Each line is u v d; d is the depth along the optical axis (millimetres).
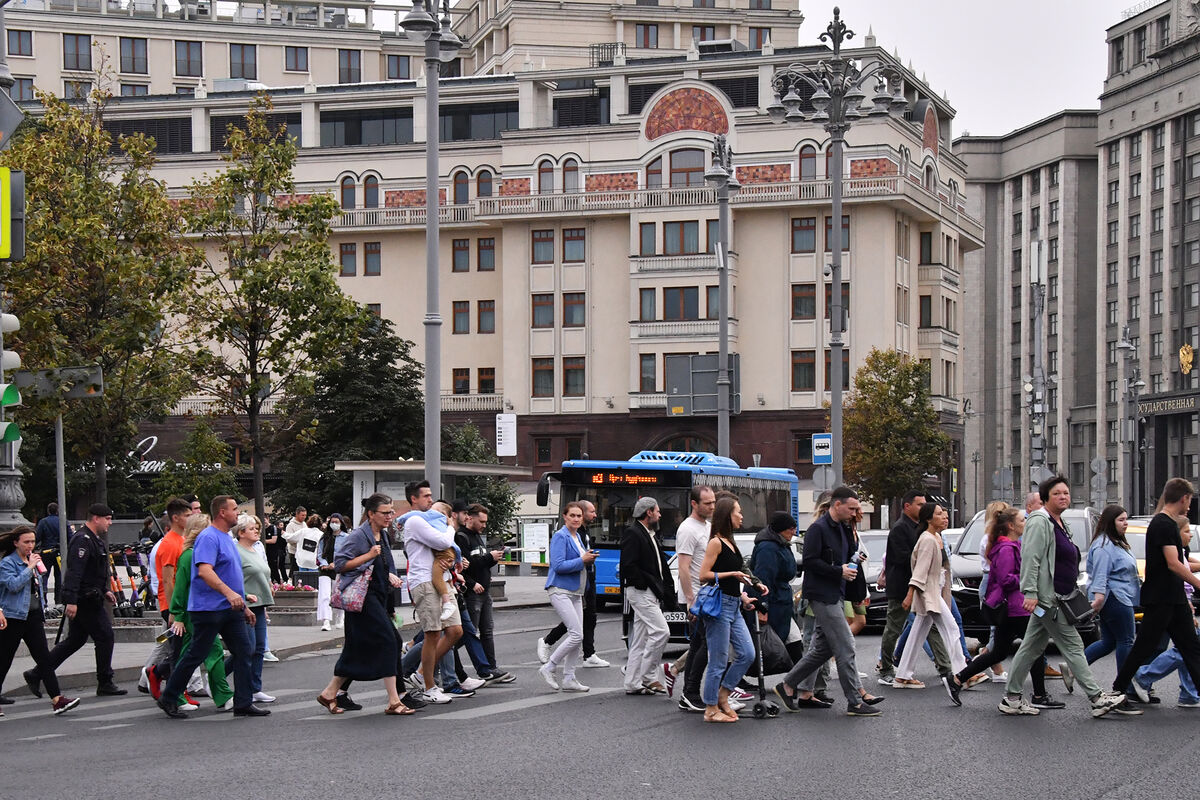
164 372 30422
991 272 137875
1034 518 15039
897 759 12438
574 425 77875
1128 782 11359
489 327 80875
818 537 15242
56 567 25109
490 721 15023
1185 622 15055
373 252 82625
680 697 16781
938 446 66875
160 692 16703
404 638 27297
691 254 75375
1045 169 130625
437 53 27172
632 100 82188
